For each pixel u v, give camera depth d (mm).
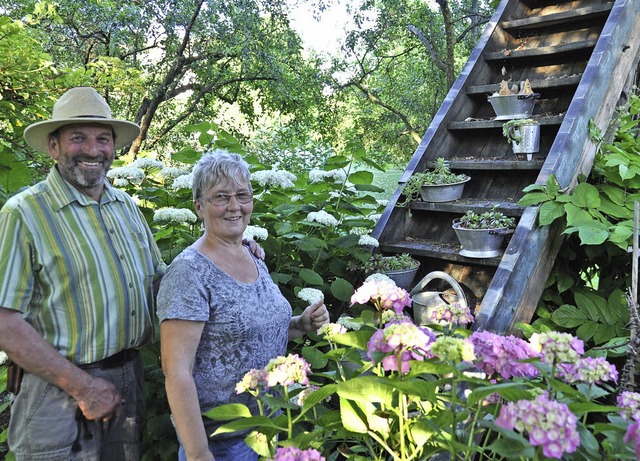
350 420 1371
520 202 2631
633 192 3014
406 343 1285
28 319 1840
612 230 2609
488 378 1410
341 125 11594
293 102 9984
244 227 1854
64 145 1894
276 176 2922
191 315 1646
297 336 2105
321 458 1160
